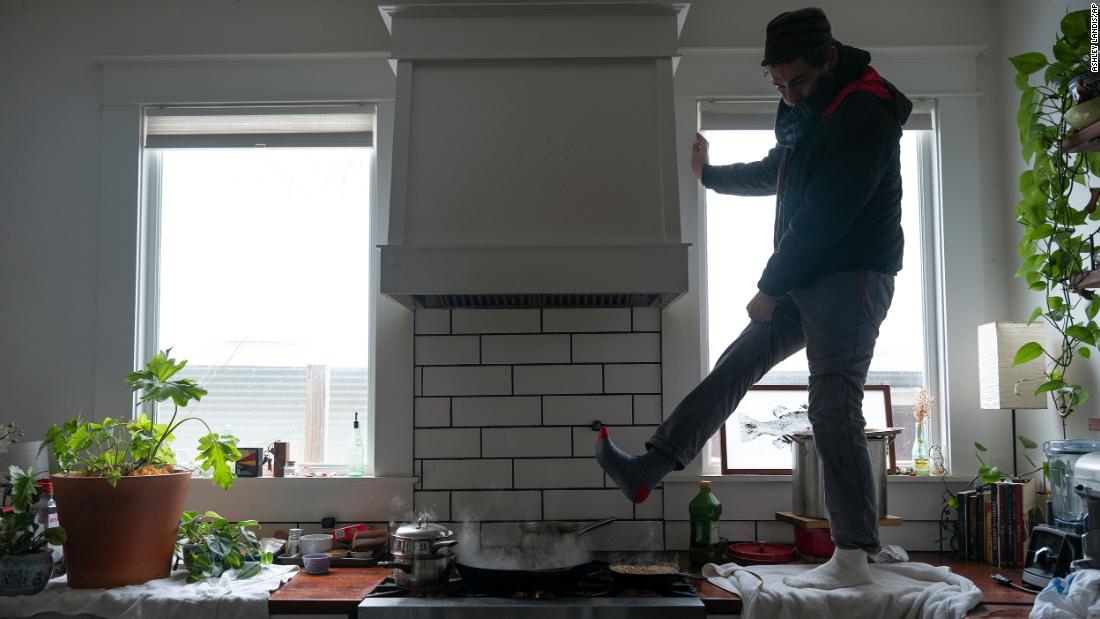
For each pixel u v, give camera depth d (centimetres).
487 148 246
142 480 231
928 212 301
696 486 287
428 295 245
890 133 215
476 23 253
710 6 303
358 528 274
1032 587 228
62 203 301
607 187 244
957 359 292
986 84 302
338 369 301
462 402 290
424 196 243
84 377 295
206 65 302
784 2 302
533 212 242
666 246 236
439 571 229
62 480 228
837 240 212
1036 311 264
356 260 304
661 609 215
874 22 303
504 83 251
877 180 212
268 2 304
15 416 294
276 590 228
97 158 302
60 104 303
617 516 286
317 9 304
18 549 224
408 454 288
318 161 306
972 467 288
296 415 300
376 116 301
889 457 292
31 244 300
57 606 220
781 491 288
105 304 295
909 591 219
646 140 246
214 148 303
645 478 233
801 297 225
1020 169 287
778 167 254
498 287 236
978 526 270
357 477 287
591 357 291
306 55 301
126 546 230
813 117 222
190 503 286
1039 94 250
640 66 252
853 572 222
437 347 292
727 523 288
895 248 224
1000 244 298
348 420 299
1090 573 194
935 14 303
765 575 237
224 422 300
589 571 242
